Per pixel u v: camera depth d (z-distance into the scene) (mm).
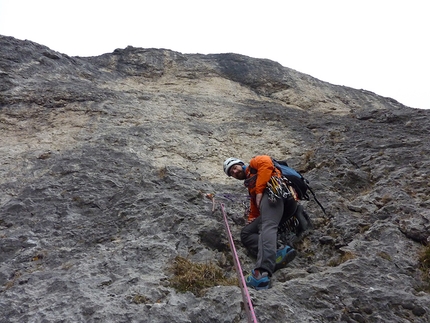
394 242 4516
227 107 9969
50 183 5875
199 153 7473
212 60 13617
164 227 4746
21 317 3404
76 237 4766
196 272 4000
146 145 7375
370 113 9172
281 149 7797
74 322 3301
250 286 3930
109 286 3797
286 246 4332
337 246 4664
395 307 3678
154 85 11680
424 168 5930
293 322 3414
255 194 4555
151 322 3334
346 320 3545
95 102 9016
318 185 5855
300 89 12484
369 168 6234
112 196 5602
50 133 7703
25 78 9672
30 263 4305
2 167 6445
